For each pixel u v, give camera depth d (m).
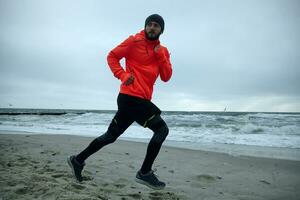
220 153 7.55
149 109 2.93
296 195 3.89
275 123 15.94
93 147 3.26
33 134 11.90
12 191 2.83
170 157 6.86
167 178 4.67
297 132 12.78
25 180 3.23
